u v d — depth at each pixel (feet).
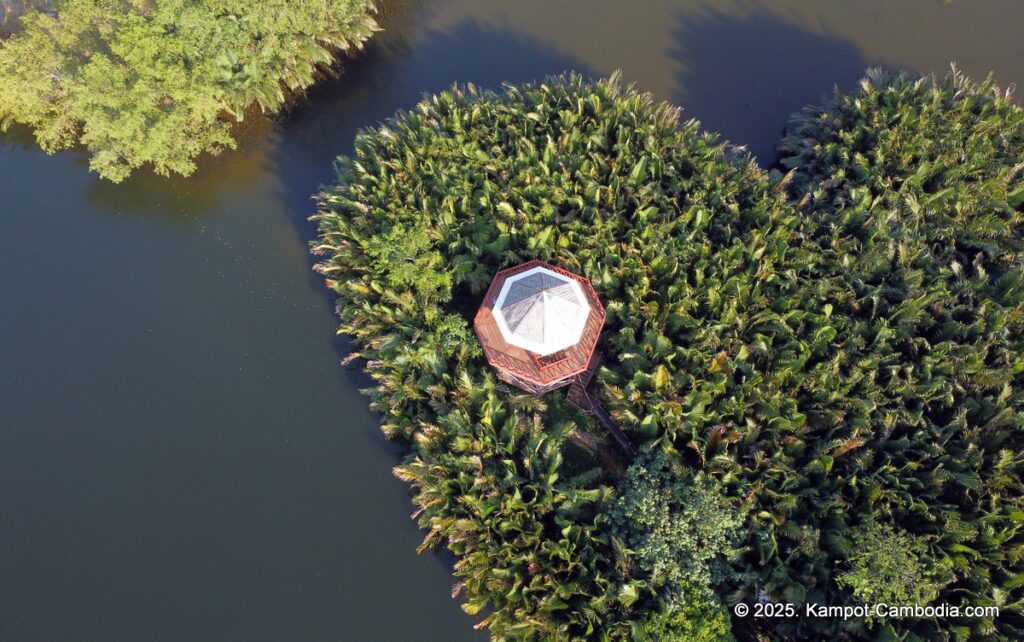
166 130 84.17
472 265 73.77
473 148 80.18
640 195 75.20
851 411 62.49
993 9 102.68
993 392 64.08
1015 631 53.88
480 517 61.62
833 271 70.64
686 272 71.10
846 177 77.97
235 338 81.56
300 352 80.53
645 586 56.59
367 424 76.48
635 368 66.64
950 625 53.57
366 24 100.22
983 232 72.18
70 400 78.59
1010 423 61.00
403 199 78.64
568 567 58.34
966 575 55.21
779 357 65.36
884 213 71.46
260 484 74.28
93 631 67.72
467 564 62.49
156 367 80.33
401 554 70.54
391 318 71.72
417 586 69.10
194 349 81.15
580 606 56.80
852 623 54.49
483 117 83.76
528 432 66.13
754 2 104.73
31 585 69.46
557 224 75.31
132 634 67.67
